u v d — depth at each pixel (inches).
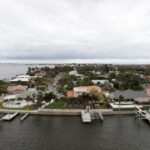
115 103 4480.8
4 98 5162.4
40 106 4448.8
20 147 2659.9
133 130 3221.0
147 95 4864.7
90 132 3149.6
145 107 4261.8
